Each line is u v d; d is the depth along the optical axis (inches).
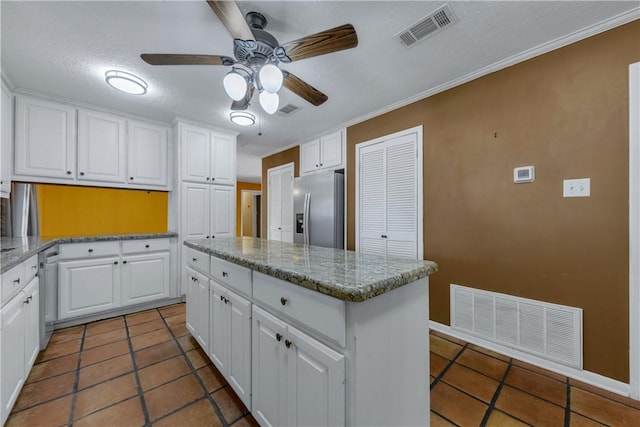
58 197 129.3
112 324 96.8
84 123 102.4
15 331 54.2
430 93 93.4
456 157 87.0
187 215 121.4
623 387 59.1
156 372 67.4
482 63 76.9
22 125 90.2
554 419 52.3
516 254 74.4
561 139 67.1
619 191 59.6
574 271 65.4
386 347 37.5
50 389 60.5
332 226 121.3
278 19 59.6
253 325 49.5
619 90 59.6
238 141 156.4
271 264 45.8
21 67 77.5
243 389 52.0
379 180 110.3
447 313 88.9
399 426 39.9
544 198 69.6
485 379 65.0
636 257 57.5
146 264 110.5
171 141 124.5
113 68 78.7
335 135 131.4
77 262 94.8
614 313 60.3
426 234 94.6
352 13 58.0
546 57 69.5
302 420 38.5
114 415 53.1
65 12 56.5
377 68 79.4
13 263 51.6
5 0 52.9
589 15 58.6
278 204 174.4
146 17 58.3
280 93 95.5
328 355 34.3
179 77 84.1
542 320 69.8
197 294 75.3
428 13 58.2
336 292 32.4
